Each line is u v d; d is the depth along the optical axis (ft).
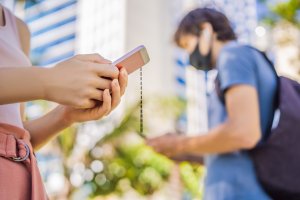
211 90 5.82
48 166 25.27
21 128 2.81
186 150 5.45
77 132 25.23
